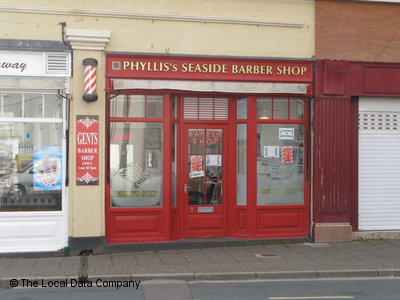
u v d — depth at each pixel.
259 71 10.45
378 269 8.52
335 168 10.77
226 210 10.78
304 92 10.59
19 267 8.70
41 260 9.28
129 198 10.19
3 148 9.63
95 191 9.78
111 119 10.04
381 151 11.15
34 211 9.64
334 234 10.77
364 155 11.10
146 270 8.42
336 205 10.77
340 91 10.74
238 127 10.83
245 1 10.48
